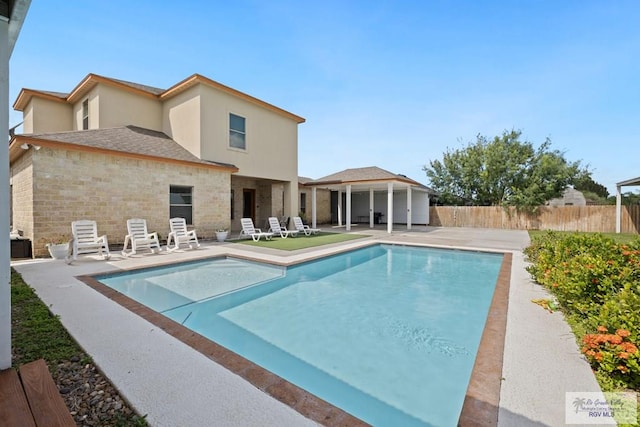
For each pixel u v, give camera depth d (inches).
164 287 261.9
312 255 358.0
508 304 181.5
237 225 669.9
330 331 181.6
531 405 88.1
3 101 96.5
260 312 211.8
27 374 97.3
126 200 387.9
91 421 80.8
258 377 102.5
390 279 304.0
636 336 100.3
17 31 111.3
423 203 934.4
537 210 770.2
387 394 121.6
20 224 367.9
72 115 571.8
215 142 510.6
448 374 135.9
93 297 188.4
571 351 121.5
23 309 163.8
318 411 85.1
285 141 655.8
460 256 422.6
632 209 647.8
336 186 747.4
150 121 543.5
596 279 151.2
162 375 103.1
